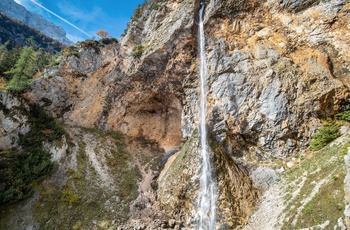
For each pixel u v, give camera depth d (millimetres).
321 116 19344
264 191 17828
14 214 16984
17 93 25359
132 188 22219
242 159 20328
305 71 20719
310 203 13367
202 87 24984
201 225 16859
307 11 22297
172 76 27266
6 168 18781
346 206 11016
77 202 19344
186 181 19281
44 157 21141
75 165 22797
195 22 26297
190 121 25562
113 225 17859
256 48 23641
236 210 16750
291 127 19531
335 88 19078
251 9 24766
